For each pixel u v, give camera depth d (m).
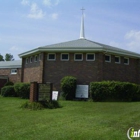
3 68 34.91
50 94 16.06
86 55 23.11
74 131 8.66
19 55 28.84
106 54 23.44
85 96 21.92
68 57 23.48
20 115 12.56
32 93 15.55
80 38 29.27
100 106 15.94
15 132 8.90
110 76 23.58
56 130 8.94
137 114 11.76
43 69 23.80
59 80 23.38
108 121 10.17
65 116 11.84
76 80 22.50
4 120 11.27
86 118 11.08
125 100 20.73
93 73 22.70
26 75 28.06
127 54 25.06
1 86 33.09
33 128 9.41
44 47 23.44
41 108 14.93
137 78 26.95
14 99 22.33
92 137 7.81
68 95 21.84
